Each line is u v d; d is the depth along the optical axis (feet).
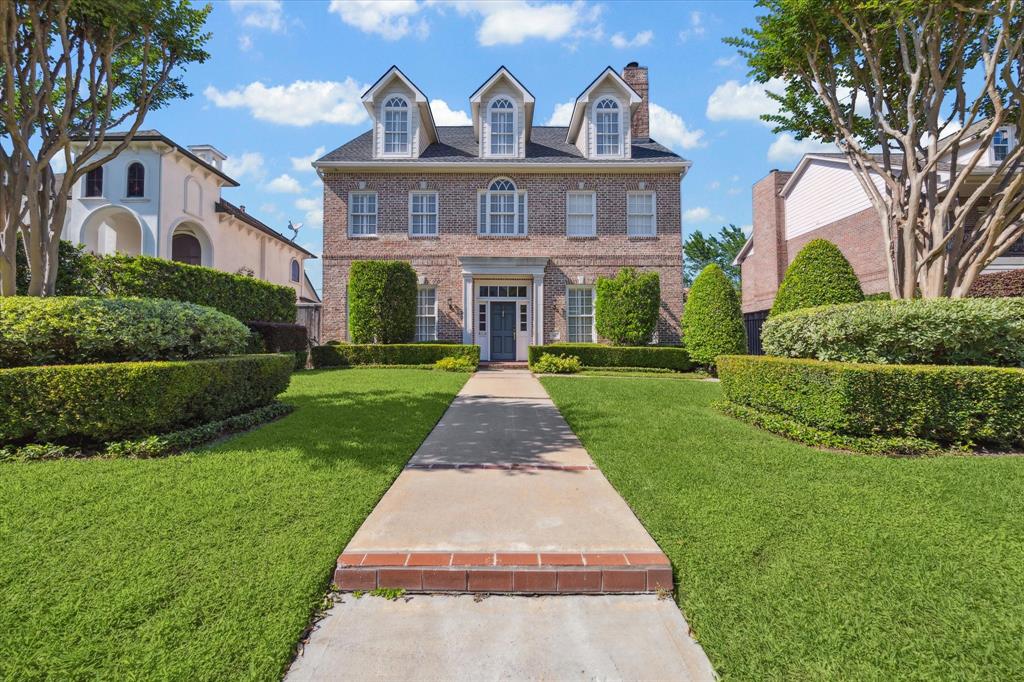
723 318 43.83
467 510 11.93
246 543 9.98
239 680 6.73
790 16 24.67
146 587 8.45
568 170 53.16
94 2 20.02
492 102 54.03
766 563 9.57
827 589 8.74
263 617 7.93
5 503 11.47
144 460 15.06
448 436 19.42
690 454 16.35
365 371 41.68
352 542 10.12
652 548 9.94
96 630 7.48
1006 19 20.56
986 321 17.85
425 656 7.49
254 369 21.66
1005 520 11.14
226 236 68.03
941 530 10.71
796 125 30.25
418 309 53.62
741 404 23.65
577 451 17.30
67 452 15.83
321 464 14.84
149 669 6.81
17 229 20.71
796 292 27.86
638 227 53.78
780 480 13.73
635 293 48.37
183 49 24.43
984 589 8.67
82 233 53.98
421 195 53.78
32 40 21.20
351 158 54.03
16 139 20.06
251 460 15.14
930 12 21.85
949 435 17.08
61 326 17.20
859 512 11.63
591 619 8.45
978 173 45.34
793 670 6.98
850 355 19.39
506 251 53.42
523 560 9.41
